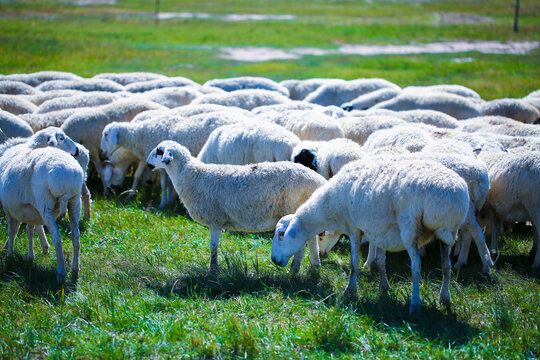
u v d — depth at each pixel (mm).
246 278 6512
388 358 4840
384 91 14734
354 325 5398
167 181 9719
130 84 14914
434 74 22234
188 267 6945
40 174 6242
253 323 5422
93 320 5609
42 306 5852
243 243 7949
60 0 55656
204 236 8219
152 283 6605
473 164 6703
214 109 10625
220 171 6965
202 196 6914
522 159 6938
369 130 10055
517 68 23250
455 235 5555
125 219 8727
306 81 17172
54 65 22891
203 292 6270
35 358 4957
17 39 28703
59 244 6391
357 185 5867
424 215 5348
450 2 63656
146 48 29328
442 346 5004
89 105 12141
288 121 9891
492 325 5359
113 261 7188
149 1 60781
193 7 55719
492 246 7453
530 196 6871
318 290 6266
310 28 39031
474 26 38406
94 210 9133
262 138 8609
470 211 6691
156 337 5234
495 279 6523
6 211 6949
